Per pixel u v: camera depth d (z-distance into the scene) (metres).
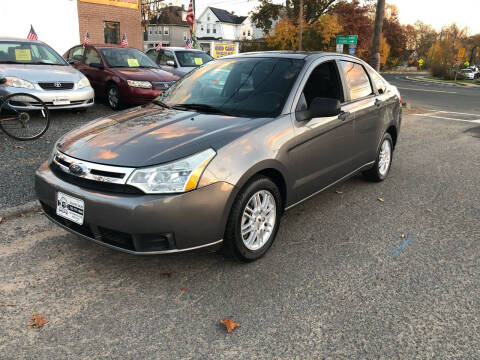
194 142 2.83
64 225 2.99
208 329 2.45
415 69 93.31
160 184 2.59
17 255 3.24
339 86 4.10
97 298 2.73
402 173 5.84
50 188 2.92
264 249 3.26
